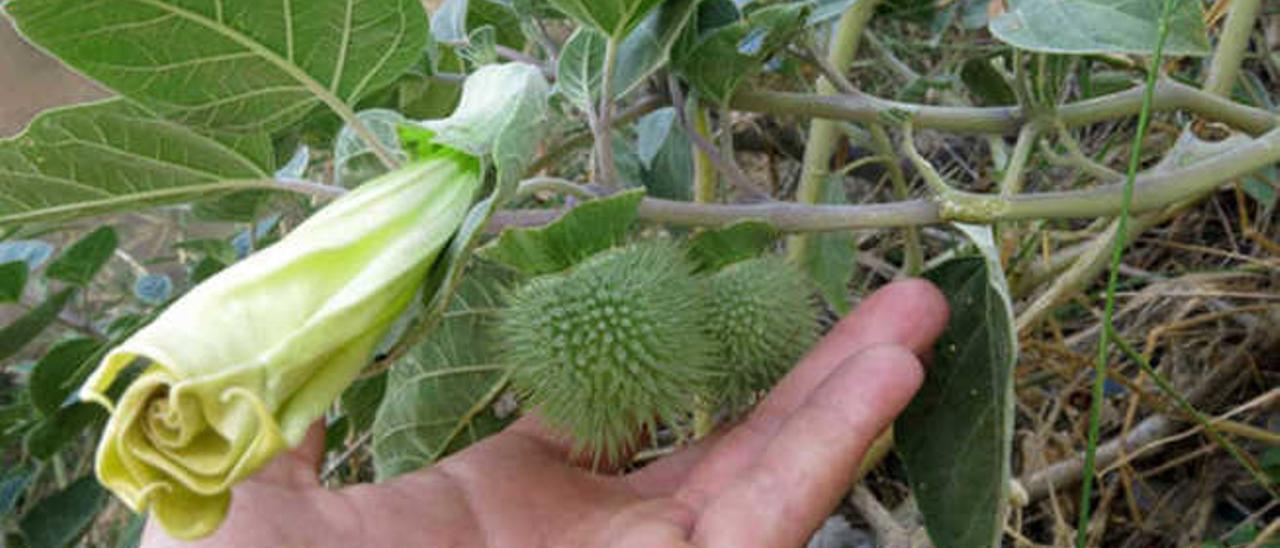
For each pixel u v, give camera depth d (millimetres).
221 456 166
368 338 189
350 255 190
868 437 253
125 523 468
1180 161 290
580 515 282
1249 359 362
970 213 257
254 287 177
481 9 366
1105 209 261
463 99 215
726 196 473
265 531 245
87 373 345
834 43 389
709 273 278
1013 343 225
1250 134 292
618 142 377
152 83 210
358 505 266
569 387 249
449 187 205
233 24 204
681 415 263
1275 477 331
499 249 239
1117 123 474
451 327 315
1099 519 362
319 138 328
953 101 503
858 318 279
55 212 242
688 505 271
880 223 263
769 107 296
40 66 719
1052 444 406
